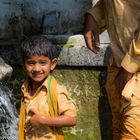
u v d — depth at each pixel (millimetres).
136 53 3012
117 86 3307
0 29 4074
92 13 3447
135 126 3033
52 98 2994
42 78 3020
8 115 3779
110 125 4008
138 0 3090
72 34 4129
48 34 4129
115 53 3254
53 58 3092
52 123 2961
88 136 4027
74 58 3938
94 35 3463
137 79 3068
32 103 3037
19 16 4082
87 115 4012
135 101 3039
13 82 3994
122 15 3152
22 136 3094
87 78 3986
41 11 4102
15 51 3971
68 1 4113
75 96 4008
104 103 3994
